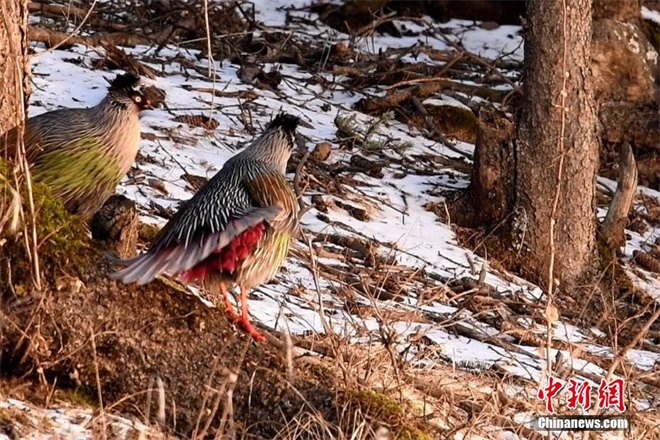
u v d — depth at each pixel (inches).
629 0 826.8
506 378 420.2
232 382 311.3
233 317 342.6
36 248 308.2
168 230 322.3
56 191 363.9
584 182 597.6
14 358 318.0
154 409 319.6
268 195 334.6
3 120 378.6
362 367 366.9
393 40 890.7
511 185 606.5
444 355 438.6
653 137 768.9
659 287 617.9
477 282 535.2
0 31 376.2
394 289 514.6
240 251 325.1
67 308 318.0
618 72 782.5
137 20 778.8
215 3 826.8
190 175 572.1
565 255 597.6
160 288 328.5
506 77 823.1
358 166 658.2
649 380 458.9
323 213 585.9
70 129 364.5
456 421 367.2
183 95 681.6
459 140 753.6
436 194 647.1
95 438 292.0
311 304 422.0
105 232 345.4
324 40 852.6
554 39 592.7
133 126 373.7
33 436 293.0
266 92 727.7
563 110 375.6
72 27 743.7
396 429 330.3
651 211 717.9
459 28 940.6
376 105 748.6
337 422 326.3
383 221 600.7
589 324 551.5
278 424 324.2
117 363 320.8
